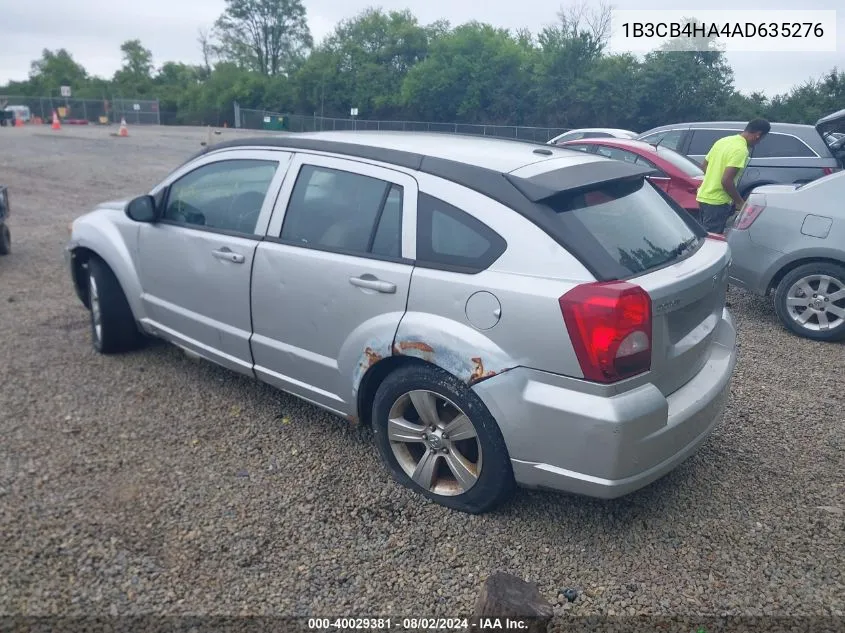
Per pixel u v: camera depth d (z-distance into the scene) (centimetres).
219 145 459
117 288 518
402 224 351
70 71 9469
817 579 310
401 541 329
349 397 374
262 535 330
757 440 432
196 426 431
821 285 619
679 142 1284
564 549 326
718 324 375
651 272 319
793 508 361
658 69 4238
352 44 6184
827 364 566
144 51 9069
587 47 4725
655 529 342
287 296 392
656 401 302
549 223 311
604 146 985
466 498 342
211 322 444
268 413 449
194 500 355
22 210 1206
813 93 4050
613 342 288
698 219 840
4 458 386
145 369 512
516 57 5072
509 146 392
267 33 8150
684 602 297
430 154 360
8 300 675
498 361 310
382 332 347
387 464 370
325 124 5516
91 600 288
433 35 6172
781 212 634
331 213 382
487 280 315
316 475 381
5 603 284
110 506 347
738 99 4175
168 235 462
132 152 2453
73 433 417
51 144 2703
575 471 303
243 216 427
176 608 286
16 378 490
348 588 300
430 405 343
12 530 326
